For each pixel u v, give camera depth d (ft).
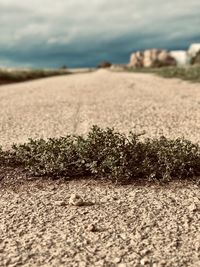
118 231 1.64
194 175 2.29
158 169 2.28
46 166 2.35
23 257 1.45
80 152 2.39
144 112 4.64
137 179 2.26
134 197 2.01
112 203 1.94
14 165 2.55
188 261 1.40
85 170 2.39
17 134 3.64
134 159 2.35
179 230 1.64
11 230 1.68
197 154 2.40
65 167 2.34
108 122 4.08
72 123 4.10
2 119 4.55
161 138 2.60
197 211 1.82
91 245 1.53
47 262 1.42
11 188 2.19
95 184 2.21
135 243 1.54
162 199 1.98
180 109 4.75
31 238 1.60
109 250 1.49
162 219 1.74
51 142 2.63
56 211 1.87
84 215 1.81
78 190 2.13
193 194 2.03
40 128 3.89
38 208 1.91
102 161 2.37
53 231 1.66
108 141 2.46
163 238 1.57
